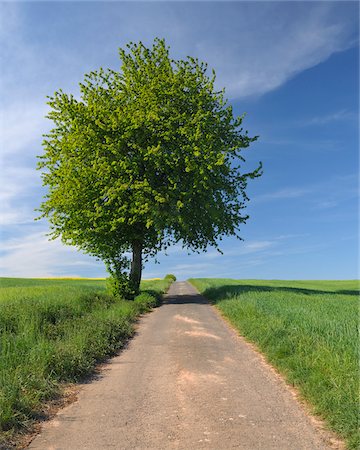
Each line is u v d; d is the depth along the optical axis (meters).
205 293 37.59
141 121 29.95
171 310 24.98
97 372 10.95
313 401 7.95
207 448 6.17
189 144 30.48
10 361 9.48
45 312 16.34
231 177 33.97
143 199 29.52
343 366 8.83
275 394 8.74
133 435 6.71
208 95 32.91
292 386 9.30
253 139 34.25
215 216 31.08
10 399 7.43
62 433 6.87
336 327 13.09
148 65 33.44
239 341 14.60
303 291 38.31
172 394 8.80
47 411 7.93
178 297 37.41
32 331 12.63
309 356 10.23
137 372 10.77
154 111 30.30
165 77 32.09
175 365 11.27
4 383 8.05
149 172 31.02
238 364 11.33
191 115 31.59
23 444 6.45
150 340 15.23
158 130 31.12
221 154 30.12
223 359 11.91
